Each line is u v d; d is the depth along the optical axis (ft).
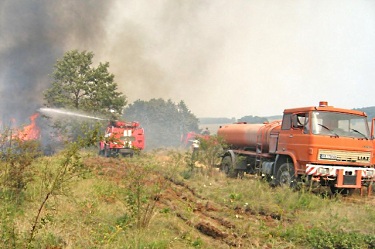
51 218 20.48
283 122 43.42
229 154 53.88
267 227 25.43
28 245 17.08
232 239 22.86
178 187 40.04
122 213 25.43
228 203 32.86
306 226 25.32
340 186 38.27
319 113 39.29
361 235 22.04
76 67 92.43
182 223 25.73
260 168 46.98
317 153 38.24
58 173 20.79
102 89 92.27
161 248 20.10
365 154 40.14
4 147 27.86
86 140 20.58
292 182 40.19
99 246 18.71
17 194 26.48
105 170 43.68
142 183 28.58
